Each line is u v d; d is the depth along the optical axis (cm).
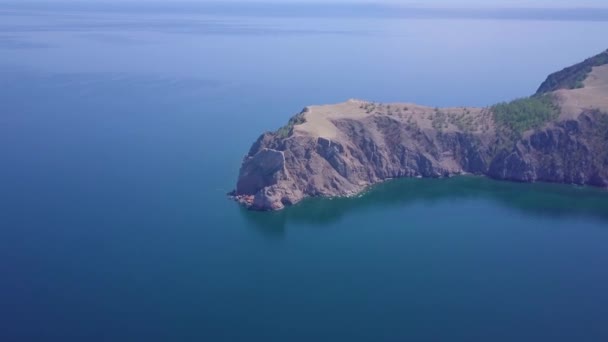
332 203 16662
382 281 12194
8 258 12638
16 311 10731
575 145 18488
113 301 11169
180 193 16675
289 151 17162
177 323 10488
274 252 13512
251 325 10488
